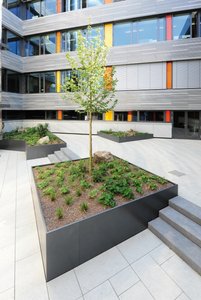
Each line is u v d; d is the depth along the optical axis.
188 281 3.09
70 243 3.25
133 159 9.24
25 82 20.25
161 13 16.09
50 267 3.08
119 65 17.66
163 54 16.36
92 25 18.03
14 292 2.89
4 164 9.43
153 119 17.30
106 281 3.10
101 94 5.61
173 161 8.89
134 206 4.13
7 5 18.08
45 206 4.18
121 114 18.09
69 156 9.09
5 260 3.48
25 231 4.30
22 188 6.65
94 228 3.52
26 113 20.56
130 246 3.87
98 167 6.48
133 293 2.90
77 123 19.11
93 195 4.47
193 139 16.25
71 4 18.59
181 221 4.17
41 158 10.59
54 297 2.83
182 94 16.17
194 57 15.65
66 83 5.69
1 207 5.36
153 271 3.28
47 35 19.42
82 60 5.30
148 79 17.03
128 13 16.88
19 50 19.72
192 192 5.49
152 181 5.30
